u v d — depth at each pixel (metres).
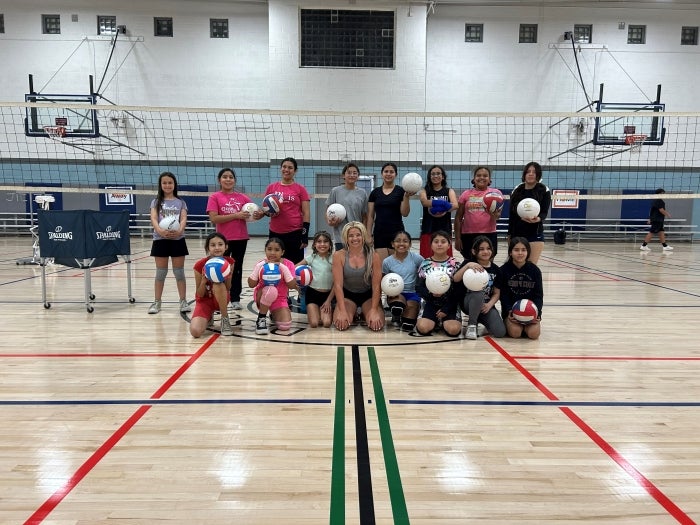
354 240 4.05
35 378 2.96
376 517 1.65
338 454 2.07
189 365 3.22
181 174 14.55
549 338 4.01
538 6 14.32
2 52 14.21
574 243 14.84
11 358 3.34
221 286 3.87
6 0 13.99
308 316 4.26
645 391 2.83
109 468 1.94
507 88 14.61
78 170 14.51
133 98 14.42
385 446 2.14
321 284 4.32
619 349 3.70
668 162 14.65
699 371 3.20
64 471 1.91
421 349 3.64
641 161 14.72
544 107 14.66
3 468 1.93
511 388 2.86
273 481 1.86
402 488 1.82
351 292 4.36
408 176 4.74
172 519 1.62
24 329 4.13
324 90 13.93
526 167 4.45
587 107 14.48
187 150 14.52
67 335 3.95
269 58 14.02
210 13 14.30
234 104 14.55
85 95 12.75
